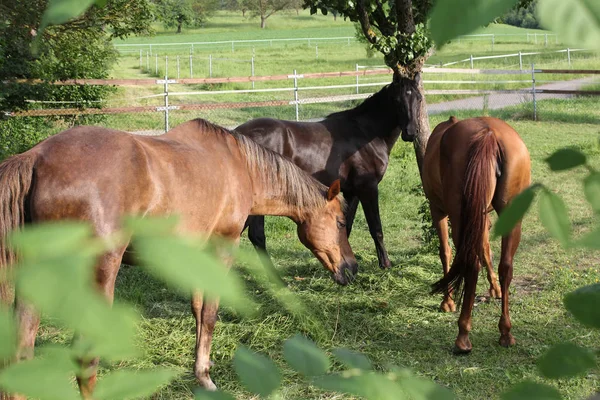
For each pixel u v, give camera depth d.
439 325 4.93
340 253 4.43
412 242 7.27
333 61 33.91
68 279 0.32
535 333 4.67
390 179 10.28
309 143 5.95
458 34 0.33
